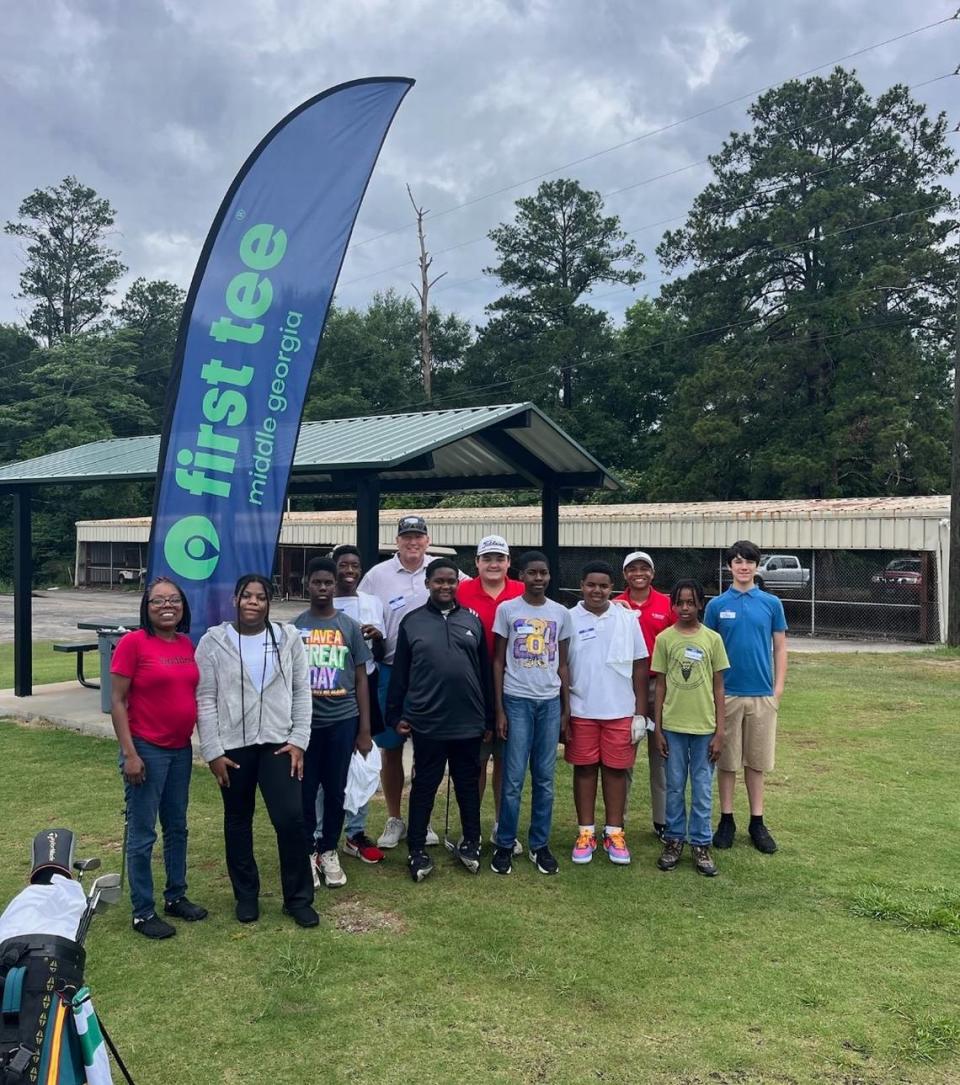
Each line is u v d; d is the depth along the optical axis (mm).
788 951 3979
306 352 6152
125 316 58906
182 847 4359
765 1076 3061
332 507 45750
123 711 4059
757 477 35375
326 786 4766
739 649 5219
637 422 49031
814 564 20141
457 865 5078
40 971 2059
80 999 2135
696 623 5031
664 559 24484
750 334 37688
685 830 5199
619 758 5000
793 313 35406
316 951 3986
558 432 8828
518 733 4887
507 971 3799
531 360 47375
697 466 37344
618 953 3961
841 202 35312
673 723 5000
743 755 5336
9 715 9484
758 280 37469
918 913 4301
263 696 4270
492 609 5297
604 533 23734
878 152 36406
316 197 6188
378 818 5898
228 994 3623
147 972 3807
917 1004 3518
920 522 18328
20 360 55594
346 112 6254
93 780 6812
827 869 4953
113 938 4137
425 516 27141
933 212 35438
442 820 5883
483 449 9203
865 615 20656
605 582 5027
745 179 38031
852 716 9211
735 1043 3254
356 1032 3342
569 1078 3055
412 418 9945
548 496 10148
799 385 36594
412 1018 3438
